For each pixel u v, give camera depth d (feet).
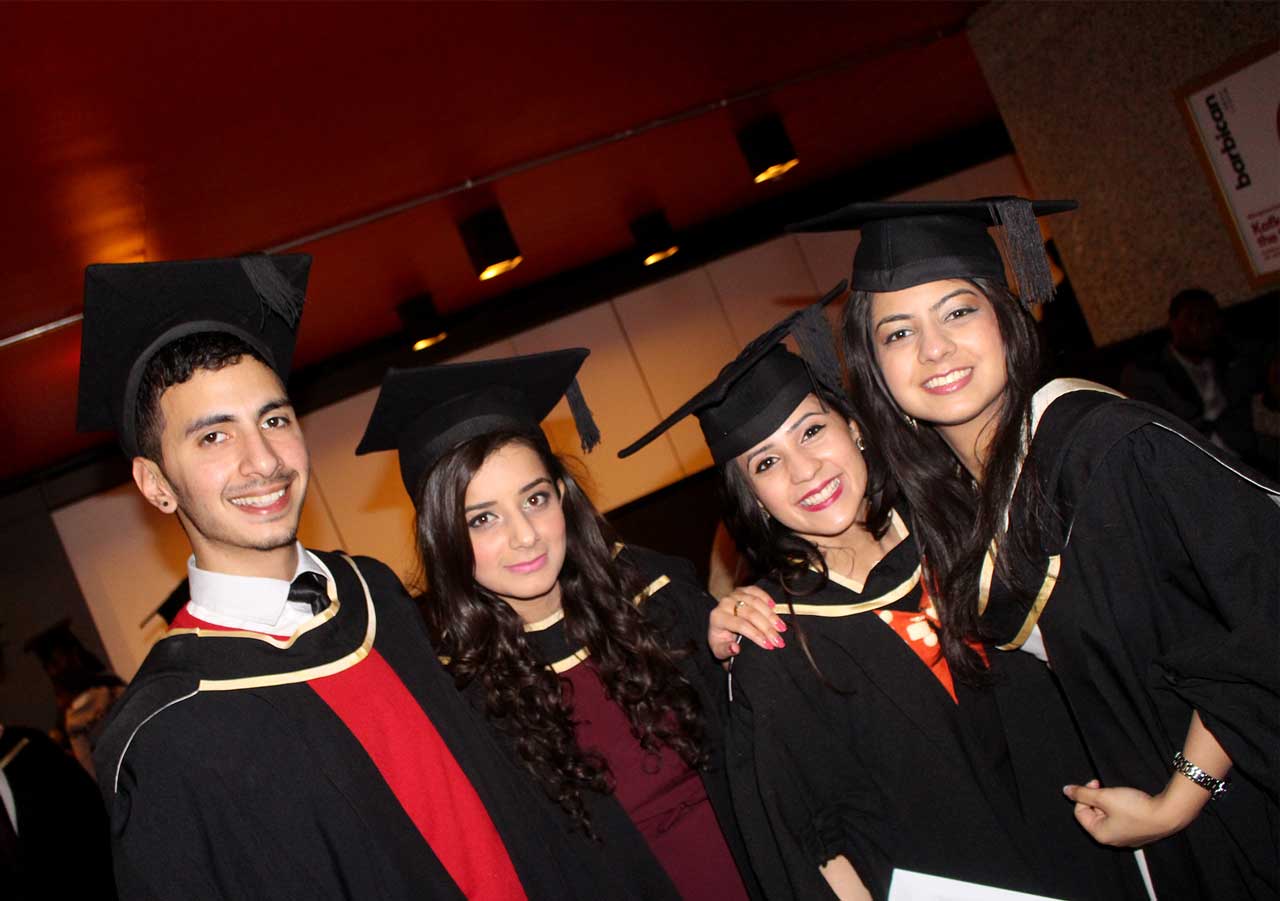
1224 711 4.64
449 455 6.12
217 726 4.91
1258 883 4.83
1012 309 5.45
